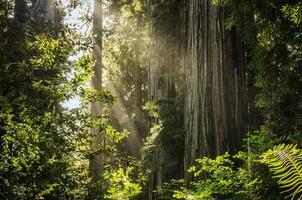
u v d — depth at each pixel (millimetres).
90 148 5781
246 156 5801
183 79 12211
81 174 5797
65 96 5289
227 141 8562
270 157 2127
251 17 7730
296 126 7055
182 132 10523
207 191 5629
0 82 5199
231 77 8961
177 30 12984
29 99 5090
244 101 9008
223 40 9062
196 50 9312
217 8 9188
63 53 5395
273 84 7551
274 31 7543
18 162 4902
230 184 5719
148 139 11391
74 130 5398
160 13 12961
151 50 13898
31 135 4781
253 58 7734
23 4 12141
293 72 7578
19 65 5320
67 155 5602
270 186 4957
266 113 7625
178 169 11250
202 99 8969
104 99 5586
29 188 4809
